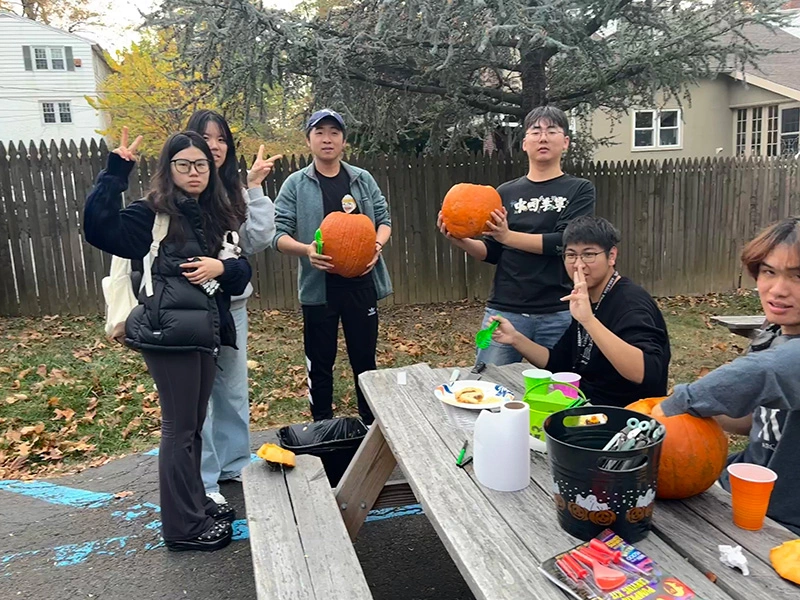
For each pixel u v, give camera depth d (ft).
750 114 57.11
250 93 24.50
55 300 24.34
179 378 9.05
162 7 22.98
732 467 5.27
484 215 10.96
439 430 7.35
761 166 30.60
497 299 11.86
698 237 30.40
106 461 13.26
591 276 8.25
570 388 6.82
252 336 22.17
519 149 31.89
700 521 5.29
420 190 26.45
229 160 10.15
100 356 19.27
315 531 7.00
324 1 29.99
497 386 8.29
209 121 9.91
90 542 10.19
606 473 4.71
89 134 93.56
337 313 12.92
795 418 6.03
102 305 24.59
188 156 8.76
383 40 23.07
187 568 9.45
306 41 23.70
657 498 5.63
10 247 23.84
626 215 29.30
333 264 12.01
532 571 4.55
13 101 90.38
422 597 8.86
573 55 23.31
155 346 8.75
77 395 16.14
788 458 6.08
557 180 11.51
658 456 4.90
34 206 23.76
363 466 8.88
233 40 22.80
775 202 31.14
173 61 27.12
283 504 7.61
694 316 26.02
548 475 6.15
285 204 12.99
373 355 13.41
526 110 27.12
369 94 27.32
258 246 10.70
